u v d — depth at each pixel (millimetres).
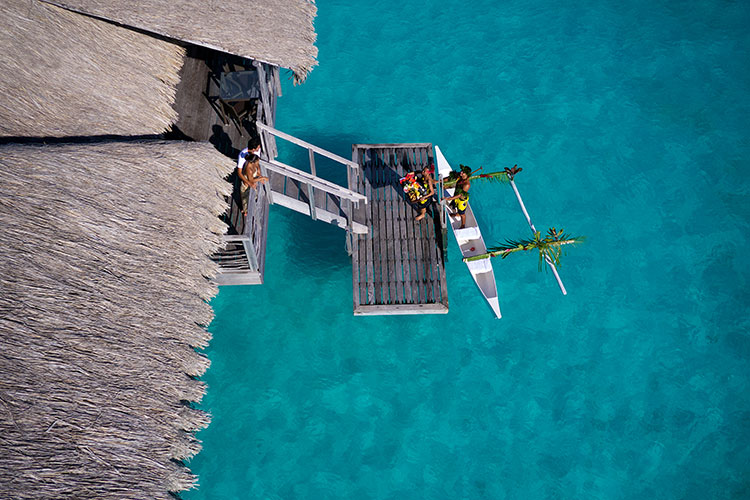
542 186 17906
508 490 12953
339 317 15188
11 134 9961
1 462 6223
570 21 21906
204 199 10430
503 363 14719
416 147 16578
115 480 6832
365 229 14516
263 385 14141
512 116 19359
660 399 14133
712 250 16516
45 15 11305
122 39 12508
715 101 19500
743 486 12922
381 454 13352
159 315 8609
